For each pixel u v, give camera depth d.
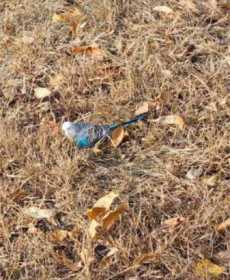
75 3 6.18
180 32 5.80
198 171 4.66
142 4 6.08
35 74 5.52
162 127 4.99
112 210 4.38
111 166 4.75
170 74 5.36
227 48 5.64
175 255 4.14
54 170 4.66
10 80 5.47
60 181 4.63
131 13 6.00
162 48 5.63
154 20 5.90
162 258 4.13
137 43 5.64
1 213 4.45
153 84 5.32
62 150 4.80
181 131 4.94
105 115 5.10
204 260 4.10
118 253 4.15
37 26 5.93
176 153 4.80
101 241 4.25
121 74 5.45
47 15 6.07
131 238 4.20
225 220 4.32
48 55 5.67
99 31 5.86
